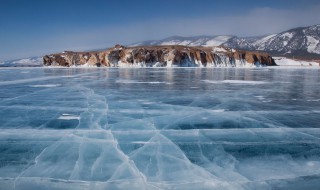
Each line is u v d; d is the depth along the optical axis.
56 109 16.67
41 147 10.45
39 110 16.44
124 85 29.23
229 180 8.08
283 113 15.88
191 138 11.43
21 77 41.09
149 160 9.35
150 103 18.69
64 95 22.02
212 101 19.58
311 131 12.45
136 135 11.74
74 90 25.00
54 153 9.89
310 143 10.97
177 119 14.34
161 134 11.90
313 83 32.50
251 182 7.96
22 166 8.94
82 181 8.02
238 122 13.84
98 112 15.87
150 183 7.91
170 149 10.28
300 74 50.72
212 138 11.47
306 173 8.51
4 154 9.83
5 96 21.50
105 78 38.88
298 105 18.27
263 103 18.95
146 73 51.44
